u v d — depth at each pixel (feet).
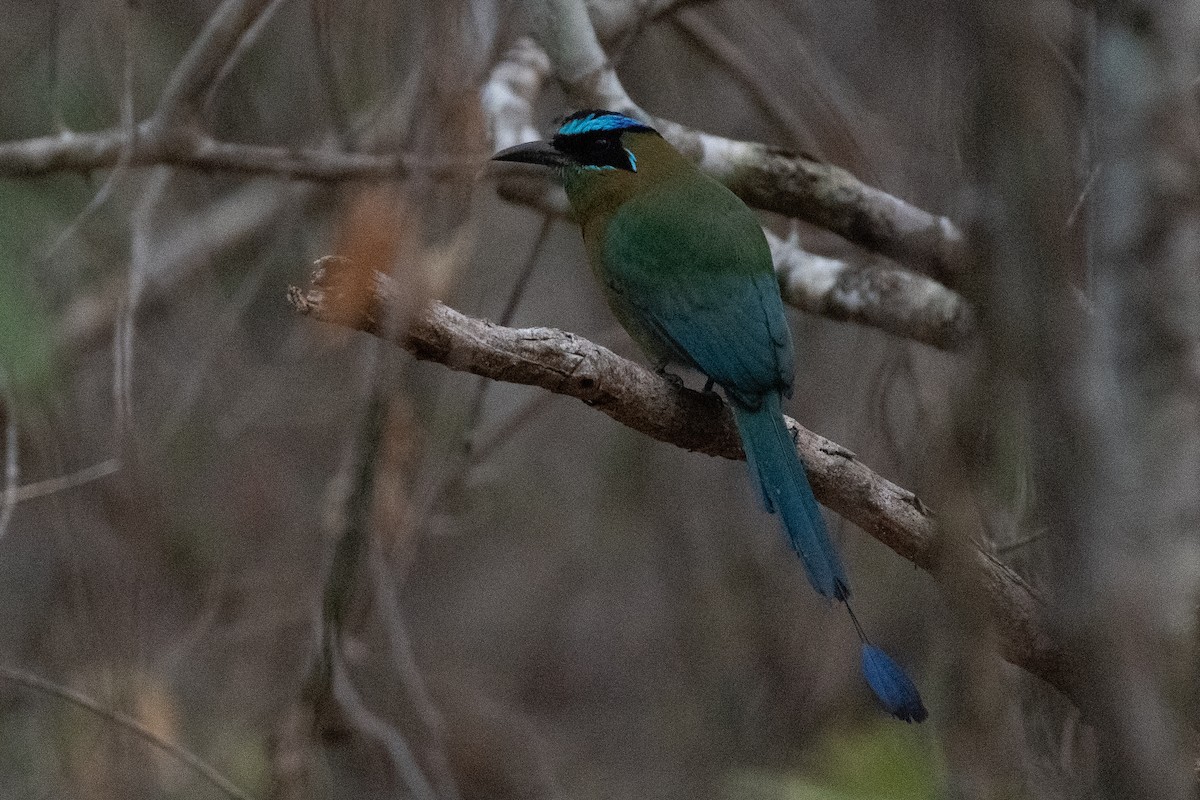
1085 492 14.28
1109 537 14.30
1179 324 14.84
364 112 37.60
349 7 34.58
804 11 43.34
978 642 14.40
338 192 38.11
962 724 14.76
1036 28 12.94
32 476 41.39
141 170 43.27
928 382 29.73
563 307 48.03
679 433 28.58
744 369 30.42
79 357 42.34
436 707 46.24
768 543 47.88
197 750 40.47
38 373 34.73
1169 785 13.97
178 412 39.55
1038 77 12.94
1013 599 24.66
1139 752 14.05
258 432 44.39
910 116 32.68
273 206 47.11
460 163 22.36
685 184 34.71
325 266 21.66
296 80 44.47
